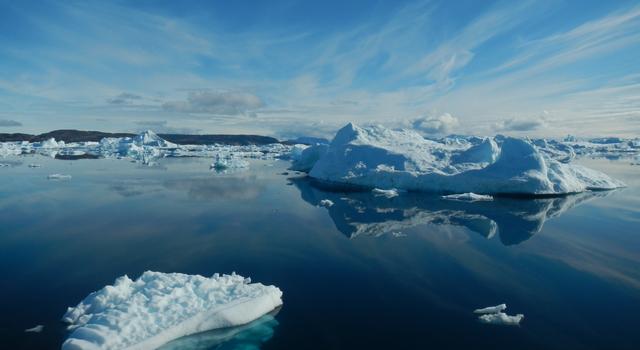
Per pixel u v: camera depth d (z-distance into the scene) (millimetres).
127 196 30750
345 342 10086
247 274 14578
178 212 25062
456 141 76938
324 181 40875
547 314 11594
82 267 15148
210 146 137125
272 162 71062
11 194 31000
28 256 16391
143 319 9555
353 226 22047
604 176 36094
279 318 11297
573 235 20047
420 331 10633
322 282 13945
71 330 10164
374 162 38812
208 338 9977
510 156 33125
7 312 11398
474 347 9844
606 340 10180
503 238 19609
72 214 24172
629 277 14414
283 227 21641
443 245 18438
